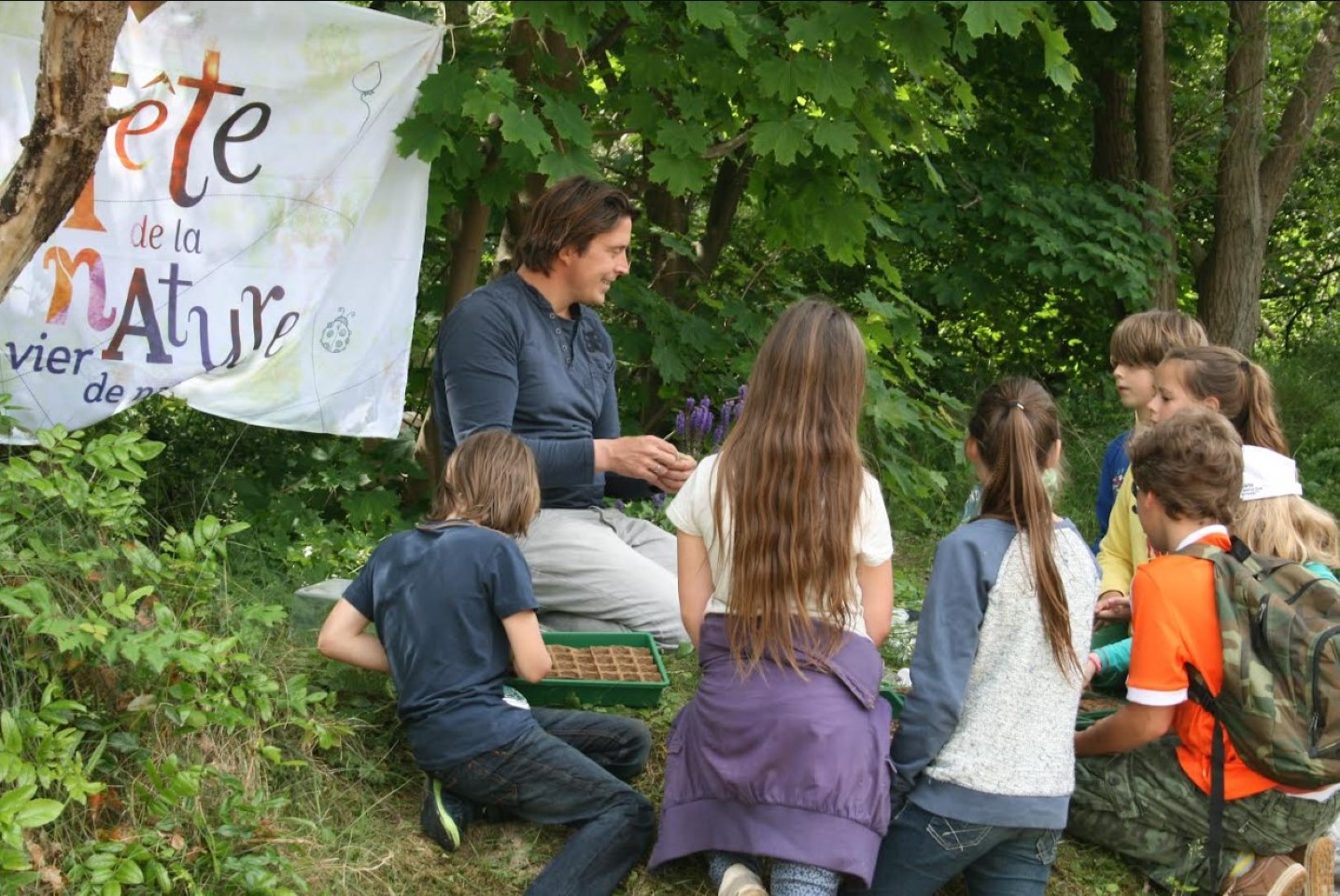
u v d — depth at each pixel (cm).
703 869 301
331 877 277
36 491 297
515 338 376
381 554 303
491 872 292
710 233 645
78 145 244
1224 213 1058
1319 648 271
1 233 246
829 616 271
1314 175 1252
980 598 279
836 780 261
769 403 271
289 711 305
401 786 315
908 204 866
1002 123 950
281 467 468
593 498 406
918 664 278
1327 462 916
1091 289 895
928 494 596
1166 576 287
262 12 399
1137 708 288
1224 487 289
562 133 424
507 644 300
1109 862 321
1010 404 286
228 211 404
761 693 268
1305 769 272
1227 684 279
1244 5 1034
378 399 430
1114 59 991
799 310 275
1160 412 351
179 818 270
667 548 412
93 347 391
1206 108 1077
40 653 271
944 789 275
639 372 620
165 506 429
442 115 417
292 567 406
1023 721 278
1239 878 294
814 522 266
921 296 918
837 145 441
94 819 257
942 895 306
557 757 288
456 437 373
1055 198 908
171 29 390
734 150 574
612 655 370
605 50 498
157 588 298
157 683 286
